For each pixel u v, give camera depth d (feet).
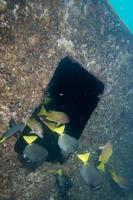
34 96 6.68
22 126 6.02
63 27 7.22
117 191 10.97
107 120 9.77
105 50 8.87
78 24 7.69
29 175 7.31
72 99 6.78
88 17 8.00
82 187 9.35
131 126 10.96
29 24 6.28
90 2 7.93
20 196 7.32
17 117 6.48
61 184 8.07
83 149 9.05
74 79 6.72
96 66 8.73
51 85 6.89
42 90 6.82
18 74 6.30
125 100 10.32
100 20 8.45
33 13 6.31
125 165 11.38
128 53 9.82
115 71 9.50
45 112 6.49
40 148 6.51
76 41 7.74
